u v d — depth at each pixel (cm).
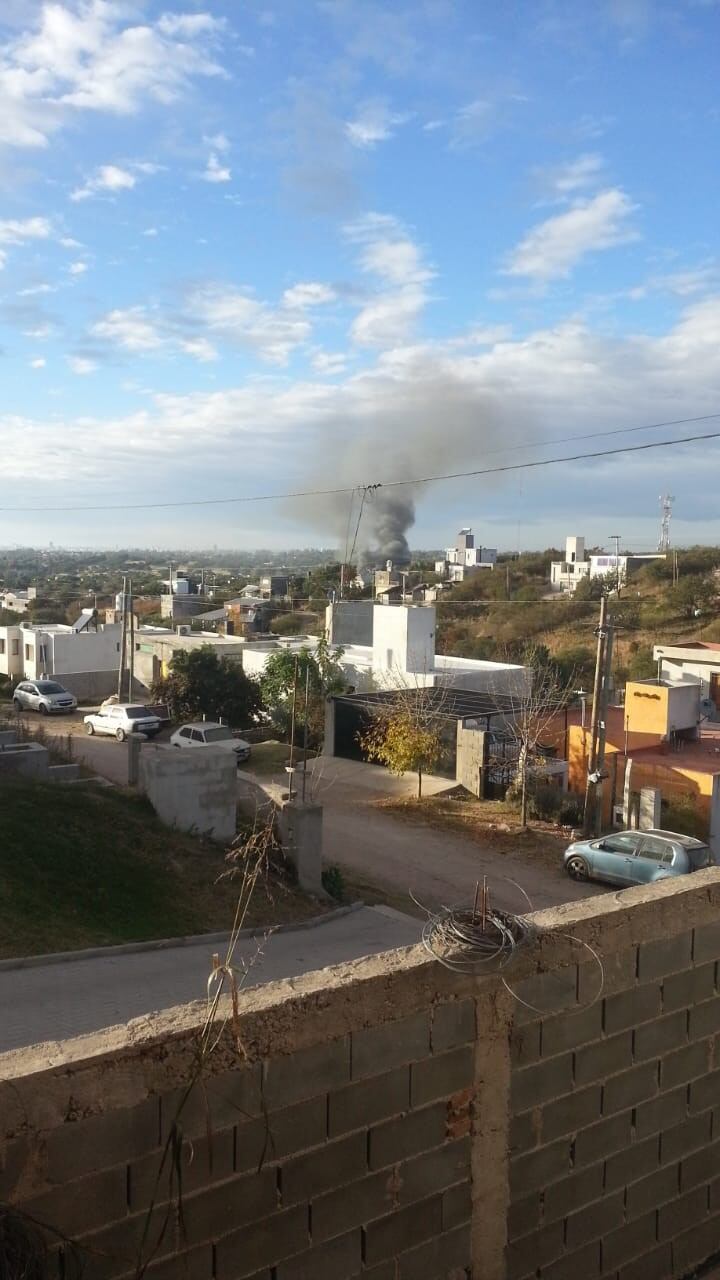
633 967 412
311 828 1482
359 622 4281
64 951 1052
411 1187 350
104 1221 286
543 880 1772
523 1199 382
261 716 3653
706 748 2545
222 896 1334
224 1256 309
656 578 7119
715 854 2123
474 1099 365
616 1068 409
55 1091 275
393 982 342
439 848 1969
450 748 2588
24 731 2356
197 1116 302
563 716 2823
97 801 1481
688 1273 441
